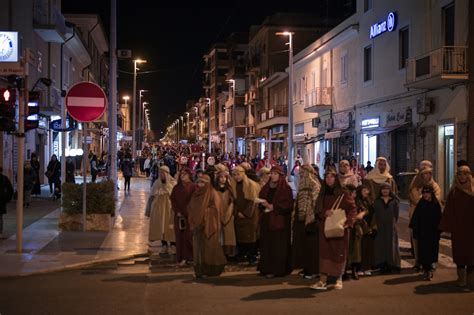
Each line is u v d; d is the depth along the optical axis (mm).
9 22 25203
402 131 27219
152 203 12898
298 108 47875
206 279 10070
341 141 36125
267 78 56750
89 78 49938
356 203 9953
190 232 11383
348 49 34906
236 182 11539
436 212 9867
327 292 9016
